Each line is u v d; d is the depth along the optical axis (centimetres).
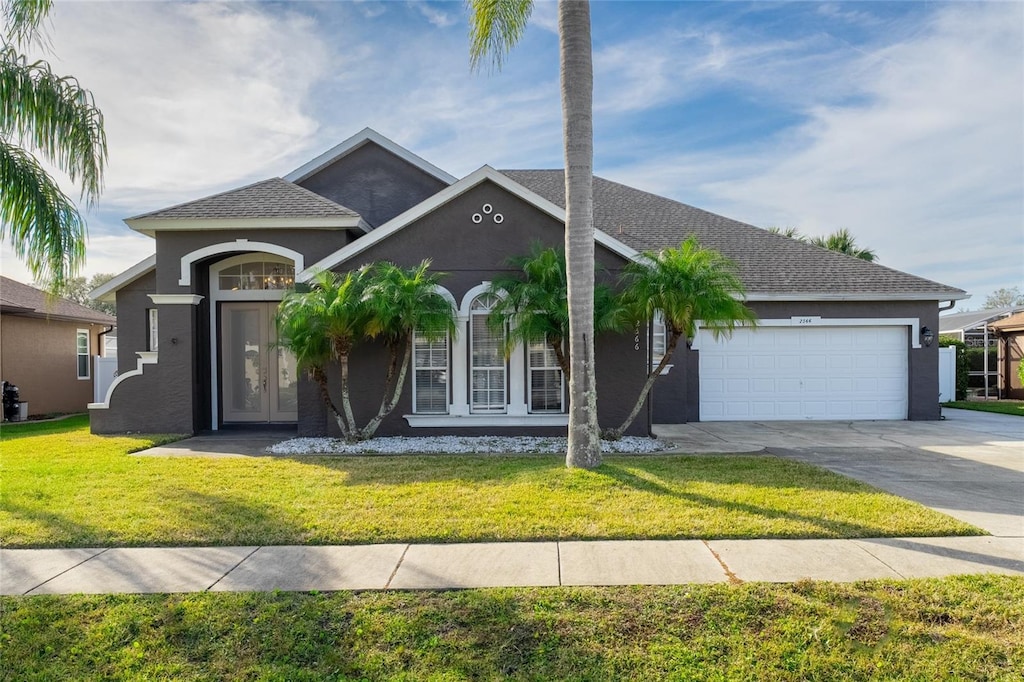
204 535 582
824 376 1569
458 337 1157
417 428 1161
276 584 473
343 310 980
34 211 809
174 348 1251
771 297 1530
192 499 707
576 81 809
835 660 357
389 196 1591
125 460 947
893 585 451
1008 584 451
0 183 790
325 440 1131
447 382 1166
